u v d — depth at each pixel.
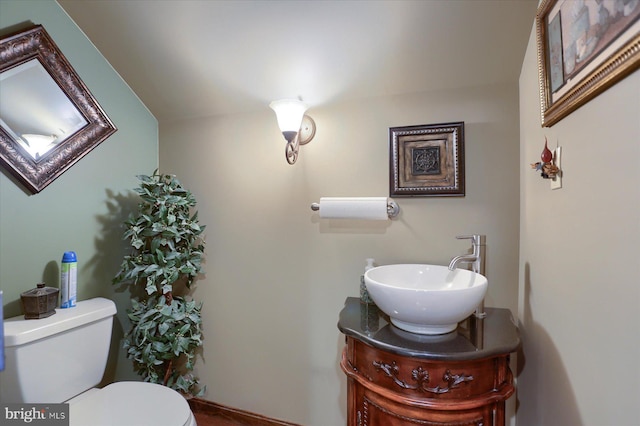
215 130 1.75
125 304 1.65
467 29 1.19
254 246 1.68
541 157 0.99
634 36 0.55
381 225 1.47
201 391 1.69
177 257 1.54
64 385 1.16
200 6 1.26
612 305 0.64
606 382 0.66
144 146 1.76
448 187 1.37
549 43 0.94
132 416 1.04
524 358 1.20
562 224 0.88
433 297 0.91
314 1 1.19
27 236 1.23
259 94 1.59
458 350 0.91
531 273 1.13
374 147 1.48
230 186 1.72
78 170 1.42
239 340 1.71
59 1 1.31
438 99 1.38
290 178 1.61
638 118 0.55
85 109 1.42
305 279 1.59
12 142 1.17
